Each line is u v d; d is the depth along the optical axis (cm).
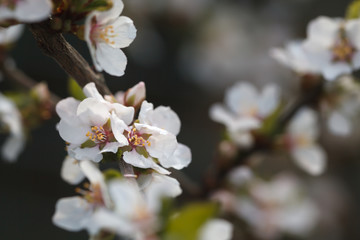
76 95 31
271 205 46
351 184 64
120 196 27
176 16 63
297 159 40
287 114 38
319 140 63
